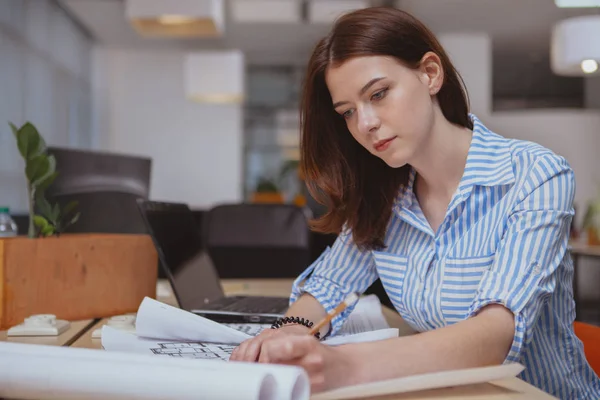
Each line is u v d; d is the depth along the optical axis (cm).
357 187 115
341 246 125
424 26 99
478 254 100
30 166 126
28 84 609
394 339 74
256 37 820
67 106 745
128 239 136
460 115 107
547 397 69
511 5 698
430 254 106
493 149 104
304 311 117
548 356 102
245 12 723
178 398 57
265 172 950
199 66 671
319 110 114
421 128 96
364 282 126
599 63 487
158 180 888
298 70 954
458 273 101
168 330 90
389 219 114
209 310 131
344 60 94
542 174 93
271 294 174
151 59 887
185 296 136
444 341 74
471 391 72
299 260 256
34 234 126
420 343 73
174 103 889
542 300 85
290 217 258
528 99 1021
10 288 113
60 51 715
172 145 888
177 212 151
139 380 59
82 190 170
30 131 126
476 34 800
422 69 98
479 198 102
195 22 511
